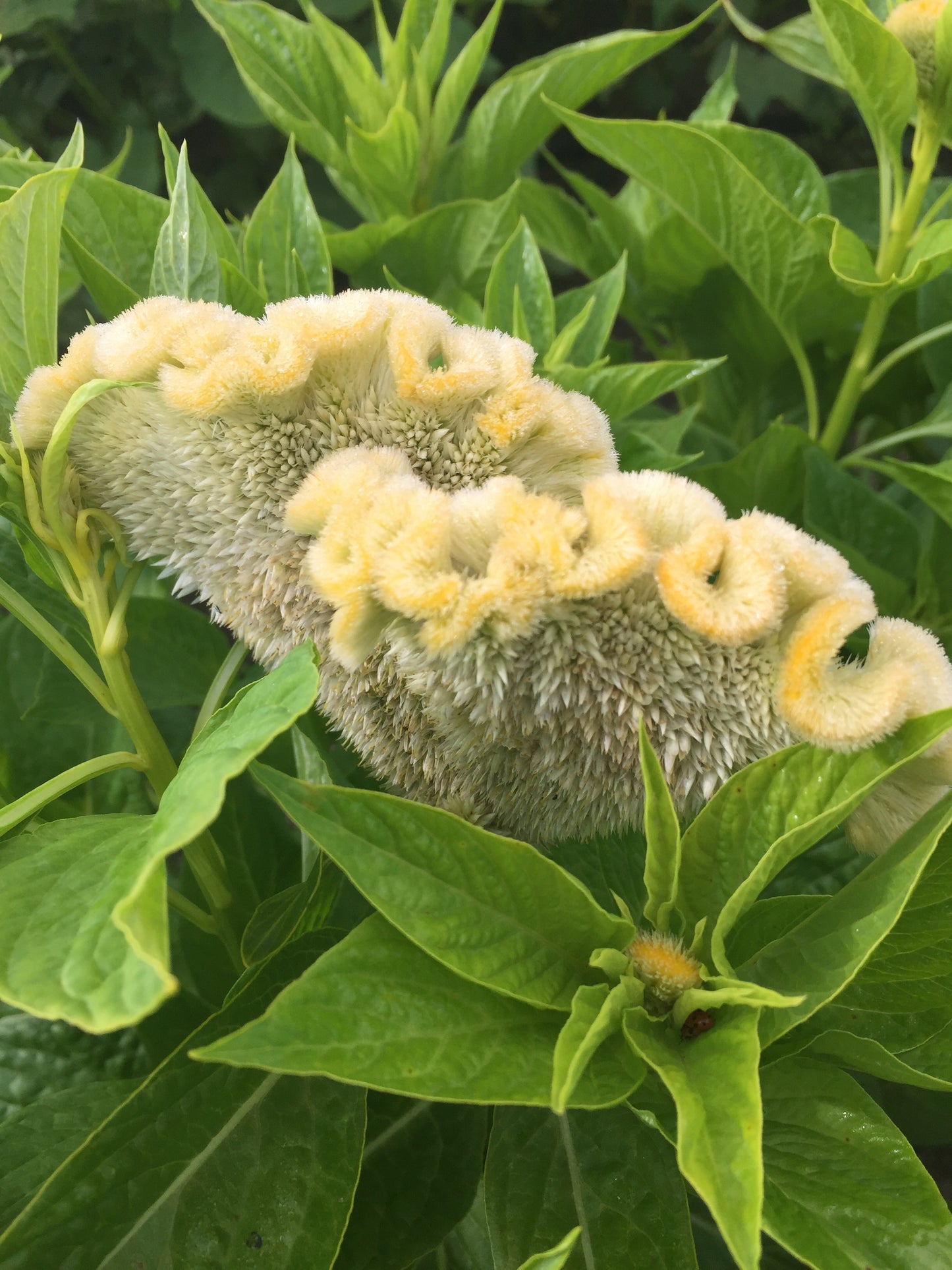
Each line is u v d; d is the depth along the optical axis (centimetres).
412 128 44
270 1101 23
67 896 19
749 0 97
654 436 41
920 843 19
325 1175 22
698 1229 33
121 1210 22
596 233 52
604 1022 18
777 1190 20
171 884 37
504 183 49
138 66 94
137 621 36
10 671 37
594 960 20
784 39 45
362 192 50
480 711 21
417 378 21
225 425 21
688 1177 16
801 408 56
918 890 21
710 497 20
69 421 21
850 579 20
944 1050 25
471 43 45
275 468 21
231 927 29
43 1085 30
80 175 32
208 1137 23
